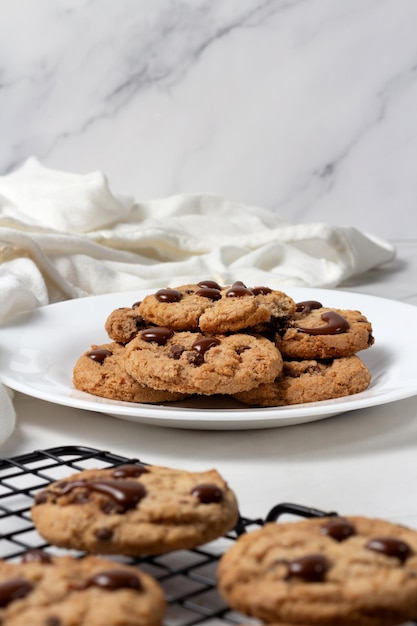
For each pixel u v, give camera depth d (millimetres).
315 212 1665
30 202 1254
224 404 803
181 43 1618
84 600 527
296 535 561
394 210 1649
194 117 1643
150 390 796
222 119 1640
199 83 1629
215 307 815
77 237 1138
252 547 555
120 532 574
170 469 624
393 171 1635
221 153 1653
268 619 526
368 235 1358
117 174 1674
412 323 902
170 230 1285
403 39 1586
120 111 1651
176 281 1105
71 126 1666
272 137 1641
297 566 535
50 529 581
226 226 1341
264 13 1597
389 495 682
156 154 1661
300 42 1601
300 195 1659
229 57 1617
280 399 791
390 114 1613
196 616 566
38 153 1682
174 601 549
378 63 1599
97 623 515
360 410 808
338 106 1621
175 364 776
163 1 1606
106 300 958
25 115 1671
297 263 1233
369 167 1639
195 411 745
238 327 806
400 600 523
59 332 902
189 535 574
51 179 1327
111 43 1628
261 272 1139
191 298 839
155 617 525
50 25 1634
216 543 620
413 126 1611
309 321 834
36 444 756
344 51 1600
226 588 537
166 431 776
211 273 1167
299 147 1641
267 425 765
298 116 1629
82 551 582
